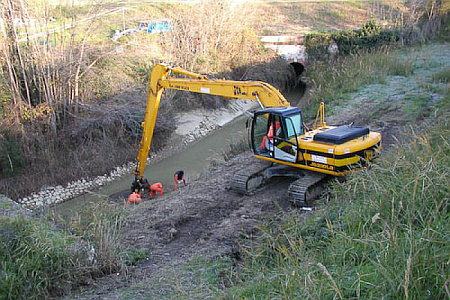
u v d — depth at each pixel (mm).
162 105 23359
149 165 20984
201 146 22891
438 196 6762
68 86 21000
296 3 43219
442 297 4852
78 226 9336
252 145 12375
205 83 13578
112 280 8219
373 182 7785
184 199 12398
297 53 31688
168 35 27703
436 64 25172
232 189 12680
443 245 5586
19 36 21344
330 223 7613
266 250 8031
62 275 7883
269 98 12414
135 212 11852
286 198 11609
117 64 23922
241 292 6496
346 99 21109
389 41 30875
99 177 19688
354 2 42375
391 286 4961
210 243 9500
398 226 6445
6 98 19250
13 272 7578
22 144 18828
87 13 25422
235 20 30234
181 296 7090
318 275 5957
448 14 34031
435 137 10883
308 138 11633
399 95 20609
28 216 10023
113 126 21344
